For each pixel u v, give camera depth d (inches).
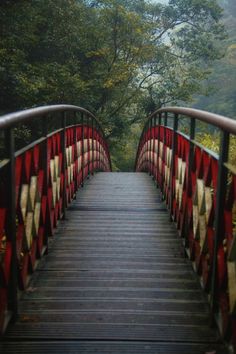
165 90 848.3
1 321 91.7
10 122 84.7
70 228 177.2
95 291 117.9
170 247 155.9
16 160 99.3
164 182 226.2
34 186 119.1
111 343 93.4
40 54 610.9
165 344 93.5
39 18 545.6
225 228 92.1
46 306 108.6
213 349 92.0
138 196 246.1
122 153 995.3
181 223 160.1
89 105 665.0
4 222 93.7
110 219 192.5
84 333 96.8
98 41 684.7
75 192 241.0
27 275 121.1
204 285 113.7
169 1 893.8
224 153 91.5
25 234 110.7
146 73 842.2
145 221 190.2
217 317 97.2
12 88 445.1
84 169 289.7
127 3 875.4
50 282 123.1
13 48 483.8
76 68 629.6
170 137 200.7
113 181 302.4
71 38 609.6
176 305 110.8
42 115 124.0
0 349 90.4
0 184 89.0
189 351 91.2
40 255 135.3
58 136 170.4
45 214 141.6
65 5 596.4
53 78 544.7
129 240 163.2
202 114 109.4
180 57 895.1
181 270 134.3
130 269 134.4
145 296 115.6
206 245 111.3
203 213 116.5
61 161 183.8
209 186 111.3
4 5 449.7
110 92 749.3
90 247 154.2
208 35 938.1
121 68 719.7
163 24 912.3
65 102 578.2
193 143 133.2
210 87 927.0
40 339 94.2
